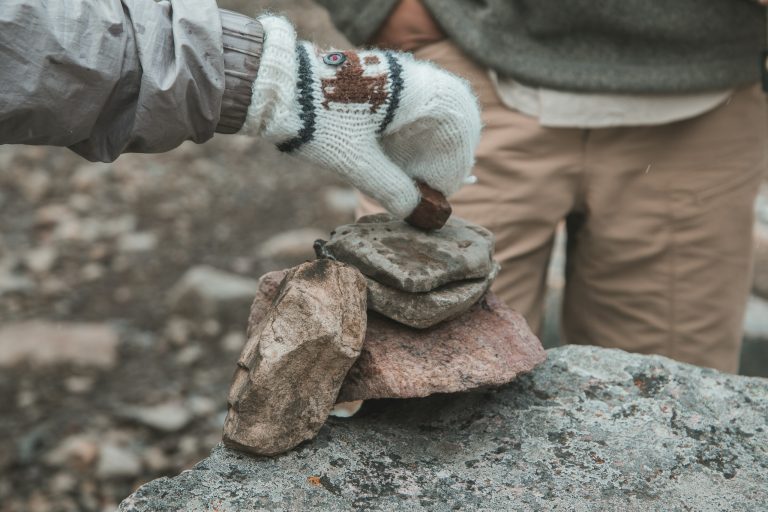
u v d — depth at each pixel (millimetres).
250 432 1181
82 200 4230
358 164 1231
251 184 4551
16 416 2797
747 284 1984
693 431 1311
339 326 1191
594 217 1904
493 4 1716
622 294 1966
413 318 1269
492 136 1847
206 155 4789
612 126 1806
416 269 1258
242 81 1149
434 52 1849
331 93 1189
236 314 3402
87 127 1106
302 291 1197
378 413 1339
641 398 1370
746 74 1769
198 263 3807
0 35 1014
